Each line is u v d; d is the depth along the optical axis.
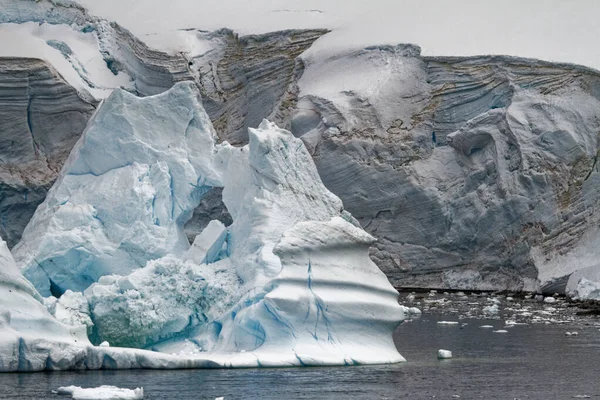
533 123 132.50
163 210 80.19
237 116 160.62
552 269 123.75
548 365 65.88
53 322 60.44
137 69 163.50
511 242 129.75
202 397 53.59
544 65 139.00
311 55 154.50
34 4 167.12
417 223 136.62
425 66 146.75
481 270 132.12
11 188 143.38
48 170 146.25
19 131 146.38
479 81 142.38
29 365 59.09
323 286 61.91
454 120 143.25
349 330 62.56
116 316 65.06
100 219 80.31
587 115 133.12
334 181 139.75
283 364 60.59
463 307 106.94
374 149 139.00
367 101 142.88
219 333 64.62
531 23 150.50
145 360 60.59
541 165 129.75
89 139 82.94
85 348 60.28
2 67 146.25
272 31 161.00
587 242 124.19
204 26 168.50
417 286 136.12
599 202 127.94
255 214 67.25
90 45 165.12
